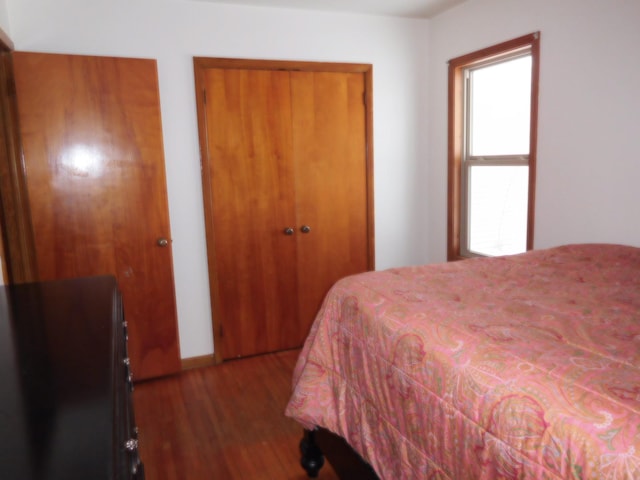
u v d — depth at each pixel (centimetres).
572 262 210
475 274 201
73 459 58
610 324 135
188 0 292
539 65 272
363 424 159
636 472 77
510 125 309
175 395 285
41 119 258
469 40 321
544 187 277
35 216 262
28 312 127
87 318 121
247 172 319
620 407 90
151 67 276
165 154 301
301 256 342
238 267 327
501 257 229
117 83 270
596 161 245
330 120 337
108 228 278
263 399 278
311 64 325
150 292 292
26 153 257
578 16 247
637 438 82
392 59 351
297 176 333
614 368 105
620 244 232
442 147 358
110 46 279
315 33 326
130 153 278
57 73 259
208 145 307
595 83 242
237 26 305
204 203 311
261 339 340
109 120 271
